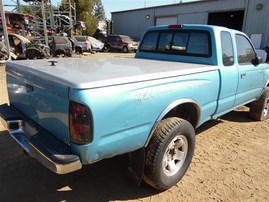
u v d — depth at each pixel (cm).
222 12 2312
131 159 277
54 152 217
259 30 1989
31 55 1412
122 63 355
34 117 271
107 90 218
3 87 777
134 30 3325
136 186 312
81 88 204
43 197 286
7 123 285
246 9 2045
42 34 2066
